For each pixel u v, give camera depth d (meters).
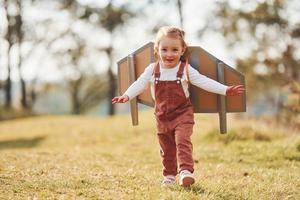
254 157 9.99
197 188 6.25
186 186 6.12
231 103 6.75
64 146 15.68
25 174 7.16
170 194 5.87
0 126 24.38
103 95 59.72
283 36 22.72
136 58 6.85
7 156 9.31
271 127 15.03
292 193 6.44
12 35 44.12
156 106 6.35
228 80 6.71
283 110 17.84
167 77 6.20
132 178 7.15
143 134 16.23
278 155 9.98
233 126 13.97
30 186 6.36
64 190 6.22
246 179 7.39
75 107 58.88
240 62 23.33
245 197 6.10
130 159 9.85
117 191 6.22
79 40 49.12
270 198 6.12
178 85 6.17
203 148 11.16
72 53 49.59
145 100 6.84
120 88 7.02
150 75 6.32
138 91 6.30
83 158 9.75
